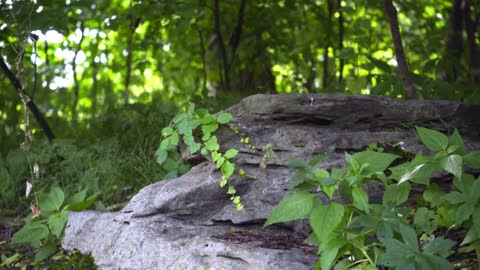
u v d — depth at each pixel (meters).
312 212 2.29
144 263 2.62
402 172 2.44
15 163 3.63
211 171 2.89
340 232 2.30
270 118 3.04
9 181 3.54
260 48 4.87
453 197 2.36
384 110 3.07
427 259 2.15
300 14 4.79
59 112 5.22
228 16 4.86
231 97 4.01
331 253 2.24
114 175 3.47
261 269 2.32
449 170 2.34
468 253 2.46
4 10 3.67
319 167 2.81
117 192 3.42
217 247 2.46
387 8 3.71
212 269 2.42
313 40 4.85
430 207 2.63
